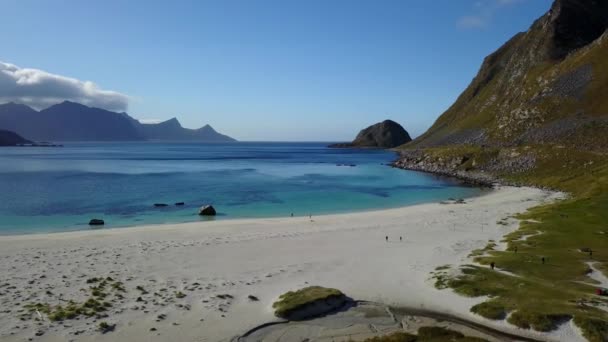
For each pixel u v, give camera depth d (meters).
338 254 46.94
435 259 44.72
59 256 44.34
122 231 58.22
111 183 114.69
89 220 67.44
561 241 49.16
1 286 34.69
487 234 56.31
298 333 28.47
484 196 94.19
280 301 32.41
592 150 111.25
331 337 27.98
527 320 28.92
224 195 96.06
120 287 35.12
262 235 56.25
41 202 83.69
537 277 37.34
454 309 32.16
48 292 33.50
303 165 191.62
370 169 168.88
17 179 121.56
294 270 41.12
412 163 175.38
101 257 44.25
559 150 118.88
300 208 81.12
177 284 36.50
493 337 27.86
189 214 73.69
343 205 84.62
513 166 124.50
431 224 63.81
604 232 51.88
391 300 33.91
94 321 28.72
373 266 42.47
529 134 147.25
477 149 150.50
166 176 135.75
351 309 32.25
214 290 35.28
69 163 191.50
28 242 50.88
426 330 28.59
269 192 101.38
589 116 134.88
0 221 66.12
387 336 27.81
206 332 28.09
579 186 90.44
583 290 34.03
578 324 28.17
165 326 28.58
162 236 55.22
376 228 61.22
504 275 37.94
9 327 27.27
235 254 46.56
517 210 74.19
